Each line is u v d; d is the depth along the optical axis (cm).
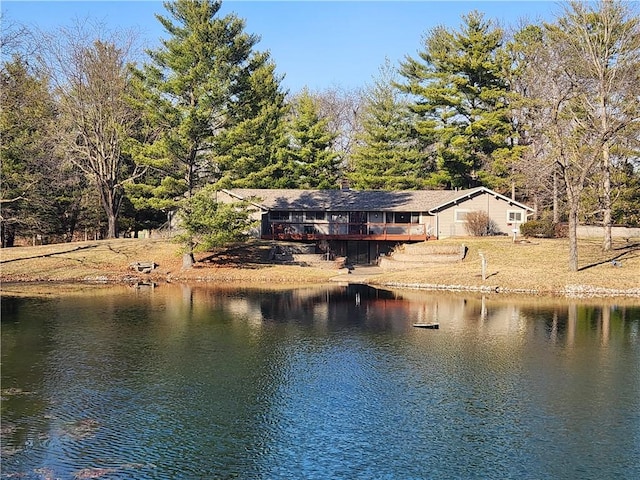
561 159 3806
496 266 4312
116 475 1245
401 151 6562
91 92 5078
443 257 4681
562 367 2025
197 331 2564
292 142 6869
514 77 5712
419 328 2645
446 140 6066
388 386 1812
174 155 4369
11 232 5603
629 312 3031
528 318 2878
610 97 3806
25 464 1288
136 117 5178
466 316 2939
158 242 5212
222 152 4434
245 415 1571
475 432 1471
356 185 6719
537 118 4056
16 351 2200
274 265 4788
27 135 4891
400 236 5538
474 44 5844
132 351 2211
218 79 4241
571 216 3906
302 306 3250
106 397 1702
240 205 4528
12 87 4503
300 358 2127
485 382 1855
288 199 5766
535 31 5553
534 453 1361
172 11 4206
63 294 3675
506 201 5584
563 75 3841
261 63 4422
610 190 4500
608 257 4262
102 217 6038
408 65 6356
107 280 4366
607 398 1711
